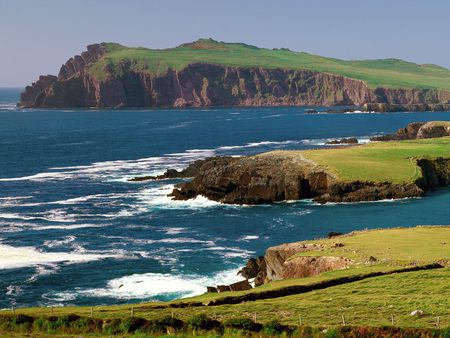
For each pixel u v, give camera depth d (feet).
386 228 299.99
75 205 389.60
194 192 416.26
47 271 252.01
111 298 221.66
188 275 248.11
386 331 124.98
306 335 127.13
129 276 246.27
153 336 126.93
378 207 380.78
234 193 405.80
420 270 188.85
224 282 239.30
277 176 415.03
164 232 321.52
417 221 341.62
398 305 150.51
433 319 135.95
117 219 351.46
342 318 137.39
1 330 139.54
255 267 248.73
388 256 208.23
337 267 205.77
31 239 303.68
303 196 412.57
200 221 347.77
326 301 160.86
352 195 404.98
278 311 152.66
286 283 190.60
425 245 225.97
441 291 161.89
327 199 400.06
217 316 149.59
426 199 404.98
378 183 412.77
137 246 292.40
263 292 177.78
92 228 328.90
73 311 166.81
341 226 333.62
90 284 236.63
